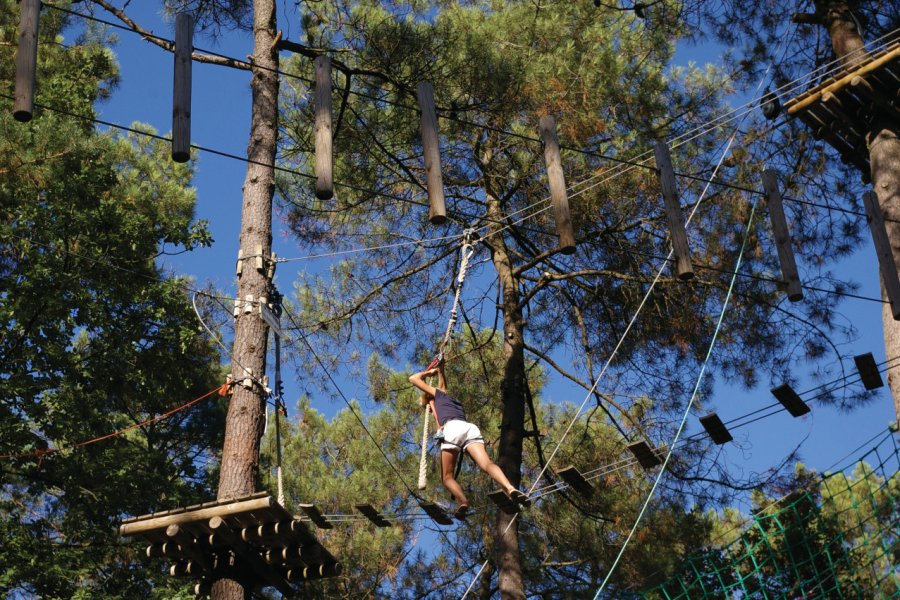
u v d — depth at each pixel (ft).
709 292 46.09
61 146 51.85
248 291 33.88
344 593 51.31
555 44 46.55
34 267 50.14
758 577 37.22
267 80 37.99
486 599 51.34
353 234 49.98
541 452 46.52
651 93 46.09
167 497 53.62
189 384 58.34
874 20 42.11
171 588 48.03
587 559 47.52
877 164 34.30
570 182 44.93
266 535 27.71
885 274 29.35
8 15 58.54
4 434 50.01
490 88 43.34
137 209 57.31
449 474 28.78
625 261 47.01
